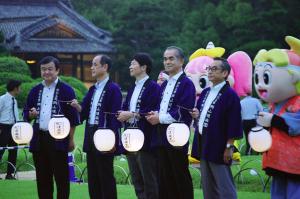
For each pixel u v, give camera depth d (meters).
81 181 13.88
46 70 9.54
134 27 57.53
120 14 63.94
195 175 14.11
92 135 9.31
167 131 8.51
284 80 7.46
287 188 7.41
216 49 13.83
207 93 8.63
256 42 50.19
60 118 9.02
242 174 13.92
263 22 50.72
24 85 40.56
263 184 12.15
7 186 12.23
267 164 7.50
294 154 7.31
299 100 7.52
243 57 13.63
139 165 9.88
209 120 8.36
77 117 9.59
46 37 64.12
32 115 9.51
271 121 7.37
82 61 65.62
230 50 53.19
